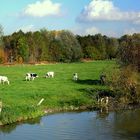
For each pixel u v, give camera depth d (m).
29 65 134.50
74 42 176.88
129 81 51.97
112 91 53.19
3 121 38.31
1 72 91.00
